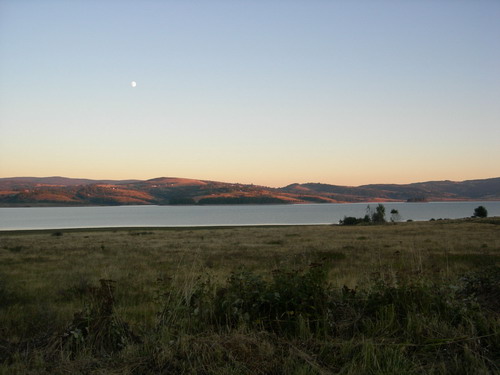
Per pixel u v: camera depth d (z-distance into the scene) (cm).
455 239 2970
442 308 534
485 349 436
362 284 641
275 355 431
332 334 492
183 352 433
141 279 1224
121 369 414
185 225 9806
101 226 9450
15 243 3297
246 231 5109
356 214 17562
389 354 423
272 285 551
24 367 424
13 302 920
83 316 514
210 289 593
